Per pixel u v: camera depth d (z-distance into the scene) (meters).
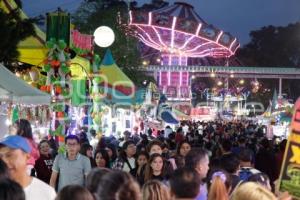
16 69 14.91
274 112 46.91
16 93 11.50
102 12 39.44
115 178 4.23
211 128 33.81
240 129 36.47
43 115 15.01
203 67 61.94
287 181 5.36
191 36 48.59
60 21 15.31
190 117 54.47
